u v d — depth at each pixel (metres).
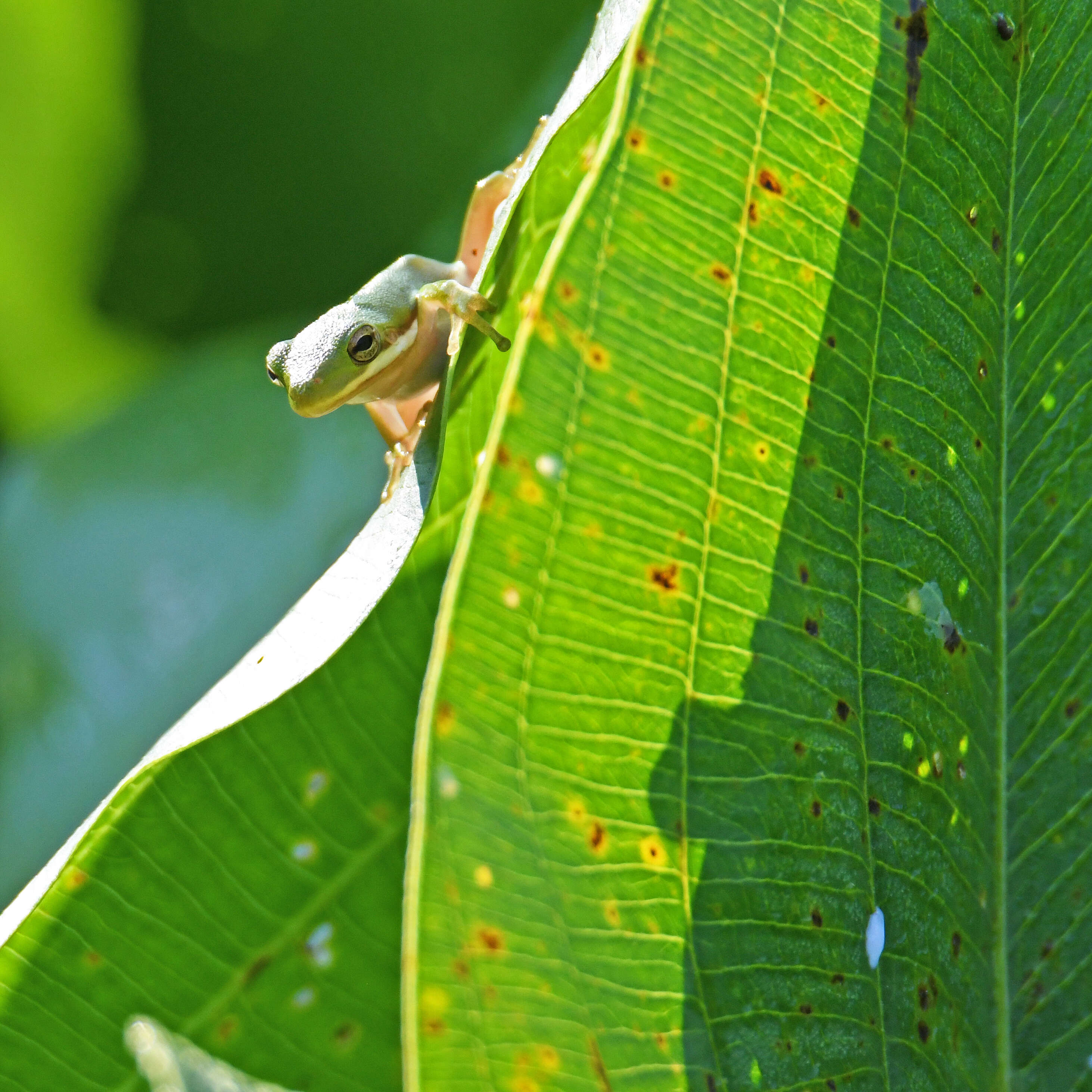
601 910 0.58
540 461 0.58
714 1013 0.58
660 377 0.58
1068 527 0.59
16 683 0.75
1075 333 0.59
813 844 0.58
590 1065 0.58
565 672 0.58
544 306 0.58
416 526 0.59
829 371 0.58
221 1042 0.61
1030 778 0.59
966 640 0.59
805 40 0.58
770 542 0.58
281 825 0.60
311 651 0.59
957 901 0.59
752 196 0.58
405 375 0.64
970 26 0.59
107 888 0.60
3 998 0.60
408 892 0.57
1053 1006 0.59
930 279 0.59
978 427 0.59
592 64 0.59
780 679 0.58
